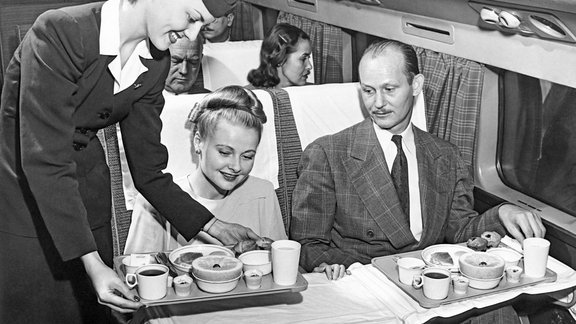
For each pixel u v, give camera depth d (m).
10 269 2.03
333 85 2.71
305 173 2.48
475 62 2.67
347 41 3.65
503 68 2.47
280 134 2.60
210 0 1.77
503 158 2.80
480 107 2.75
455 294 1.97
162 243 2.46
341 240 2.50
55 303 2.09
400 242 2.43
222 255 2.07
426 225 2.48
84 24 1.77
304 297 1.99
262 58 3.54
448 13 2.61
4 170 1.96
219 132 2.44
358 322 1.85
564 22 2.07
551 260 2.26
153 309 1.95
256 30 4.83
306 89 2.67
